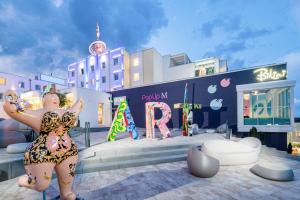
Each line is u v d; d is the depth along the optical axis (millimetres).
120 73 30938
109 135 10047
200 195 4234
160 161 7133
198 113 19031
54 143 2840
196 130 13875
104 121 24094
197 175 5418
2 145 8266
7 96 2627
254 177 5516
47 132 2865
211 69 26109
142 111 23188
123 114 10734
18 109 2648
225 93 17688
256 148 7191
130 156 7102
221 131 14805
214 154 6758
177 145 8547
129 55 32500
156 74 29734
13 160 5395
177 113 20500
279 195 4262
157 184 4910
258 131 13828
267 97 14930
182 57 30750
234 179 5336
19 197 4102
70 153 3049
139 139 10828
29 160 2646
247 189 4602
